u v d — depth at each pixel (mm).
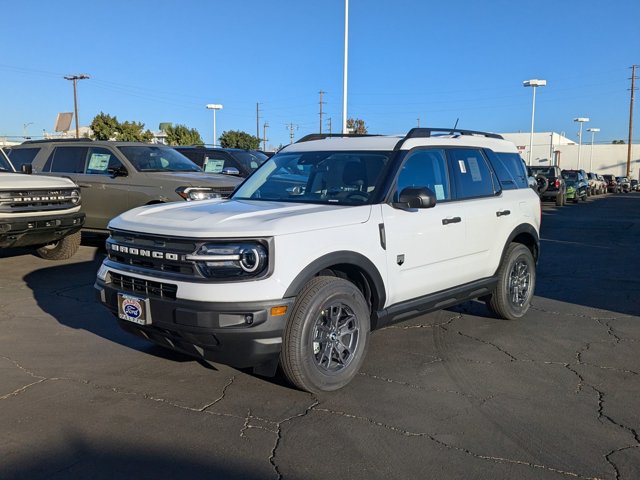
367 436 3701
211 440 3627
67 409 4039
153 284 4129
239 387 4461
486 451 3527
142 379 4598
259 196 5348
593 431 3811
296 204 4801
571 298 7574
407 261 4863
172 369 4812
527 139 78125
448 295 5375
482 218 5711
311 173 5285
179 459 3398
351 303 4367
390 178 4859
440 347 5480
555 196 27672
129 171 9930
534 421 3943
